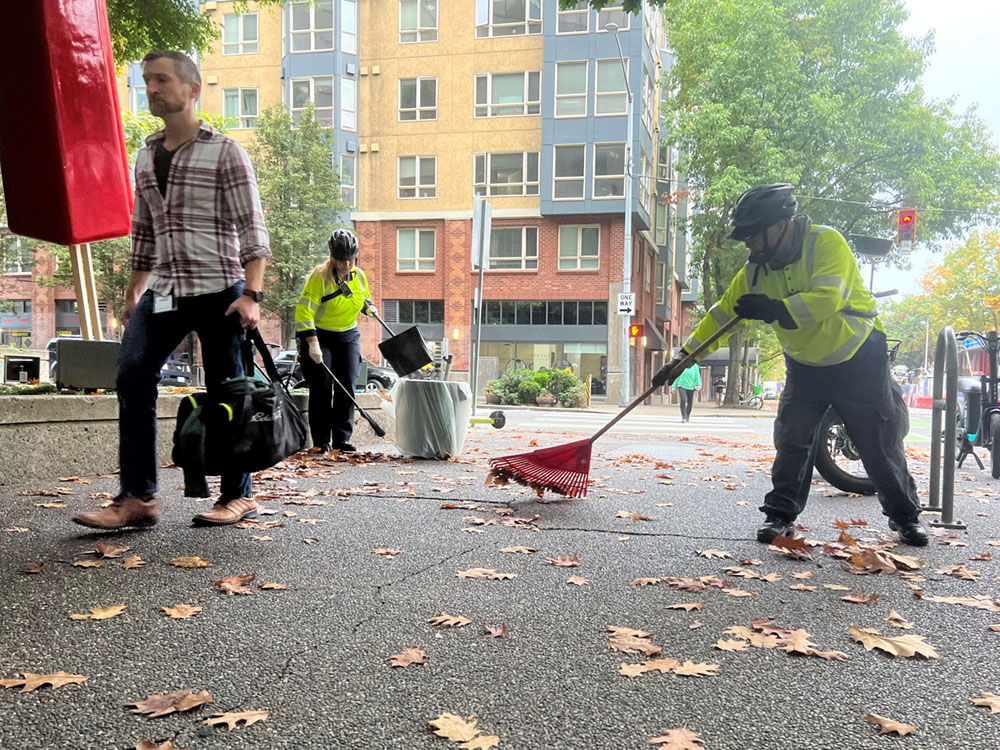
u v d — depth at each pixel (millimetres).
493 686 1974
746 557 3428
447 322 31047
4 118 1705
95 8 1775
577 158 29250
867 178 24875
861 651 2275
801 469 3783
